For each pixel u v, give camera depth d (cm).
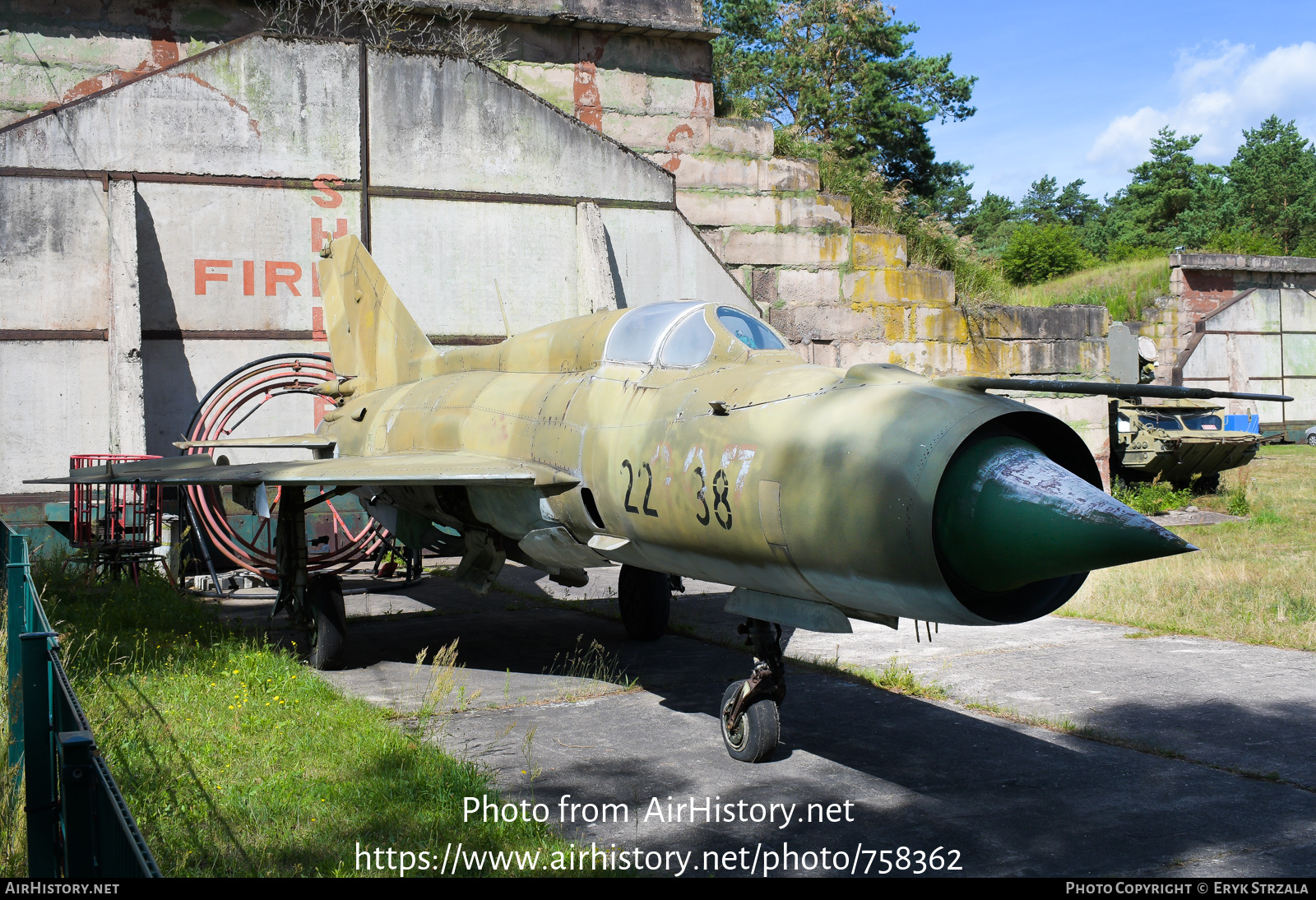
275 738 575
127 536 1241
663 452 584
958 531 423
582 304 1573
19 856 402
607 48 1827
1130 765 560
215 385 1296
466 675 805
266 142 1419
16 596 538
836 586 480
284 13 1616
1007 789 523
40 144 1293
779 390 538
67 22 1504
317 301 1450
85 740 286
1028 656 846
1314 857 429
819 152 2077
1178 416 2236
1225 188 8625
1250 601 1036
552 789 524
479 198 1539
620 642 946
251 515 1422
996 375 1839
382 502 1011
